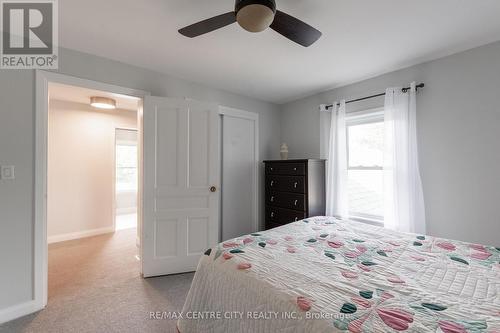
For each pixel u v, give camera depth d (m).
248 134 3.59
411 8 1.60
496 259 1.33
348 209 2.98
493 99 2.01
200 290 1.37
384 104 2.59
